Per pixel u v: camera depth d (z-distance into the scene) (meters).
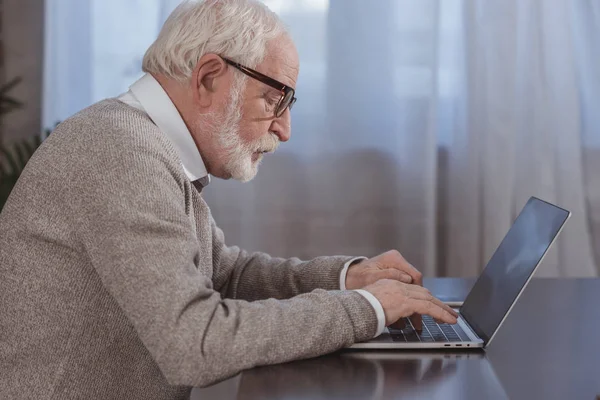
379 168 3.07
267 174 3.08
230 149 1.26
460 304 1.39
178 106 1.24
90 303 1.10
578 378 0.99
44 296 1.10
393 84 3.01
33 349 1.10
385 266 1.37
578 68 3.04
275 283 1.44
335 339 1.06
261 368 1.01
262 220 3.10
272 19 1.25
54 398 1.10
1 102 3.01
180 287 0.98
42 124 3.00
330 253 3.12
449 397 0.92
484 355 1.09
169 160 1.12
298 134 3.07
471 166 3.02
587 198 3.09
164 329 0.97
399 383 0.96
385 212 3.09
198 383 0.97
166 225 1.02
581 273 3.05
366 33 2.99
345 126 3.05
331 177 3.09
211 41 1.20
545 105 3.00
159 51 1.24
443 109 3.07
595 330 1.21
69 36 2.99
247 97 1.23
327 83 3.03
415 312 1.13
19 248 1.10
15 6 3.01
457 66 3.02
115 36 3.00
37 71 3.05
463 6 2.97
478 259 3.06
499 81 2.97
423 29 2.96
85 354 1.11
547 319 1.28
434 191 3.04
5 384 1.11
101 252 1.02
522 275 1.13
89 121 1.12
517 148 3.04
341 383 0.96
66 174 1.08
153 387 1.16
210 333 0.98
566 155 3.02
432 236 3.04
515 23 2.94
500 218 3.00
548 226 1.14
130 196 1.03
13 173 2.81
